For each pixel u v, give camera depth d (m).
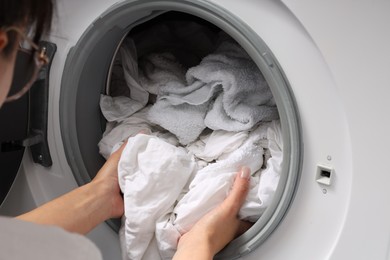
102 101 0.99
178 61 1.07
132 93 1.01
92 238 1.00
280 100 0.72
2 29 0.41
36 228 0.42
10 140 0.94
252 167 0.85
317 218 0.75
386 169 0.67
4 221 0.42
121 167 0.88
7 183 0.98
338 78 0.66
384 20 0.61
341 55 0.65
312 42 0.67
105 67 0.99
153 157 0.86
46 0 0.45
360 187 0.69
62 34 0.89
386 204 0.68
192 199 0.83
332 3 0.64
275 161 0.82
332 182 0.72
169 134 0.98
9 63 0.43
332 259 0.75
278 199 0.76
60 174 1.01
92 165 0.99
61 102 0.91
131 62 1.01
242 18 0.72
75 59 0.88
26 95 0.93
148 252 0.86
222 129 0.88
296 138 0.72
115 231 0.97
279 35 0.70
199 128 0.91
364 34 0.63
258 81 0.87
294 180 0.73
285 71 0.71
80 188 0.88
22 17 0.42
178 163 0.85
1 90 0.44
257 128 0.87
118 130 0.98
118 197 0.93
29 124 0.97
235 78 0.84
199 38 1.10
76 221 0.83
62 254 0.42
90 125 0.99
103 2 0.83
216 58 0.91
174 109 0.93
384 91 0.64
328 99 0.69
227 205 0.81
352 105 0.66
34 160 1.02
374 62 0.63
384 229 0.69
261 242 0.80
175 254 0.78
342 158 0.70
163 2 0.76
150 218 0.84
